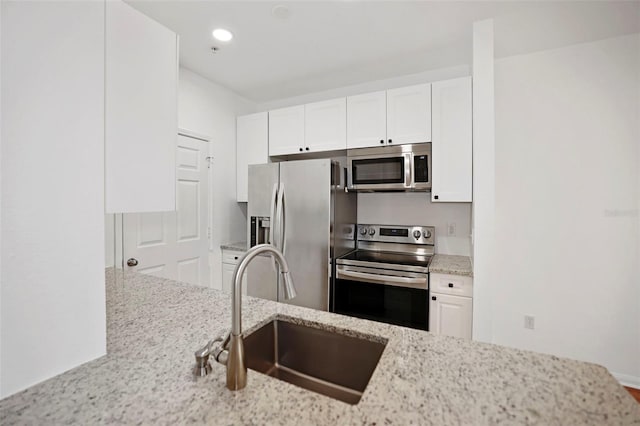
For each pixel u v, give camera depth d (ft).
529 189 7.77
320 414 1.98
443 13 6.19
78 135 2.59
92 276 2.67
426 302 7.14
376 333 3.29
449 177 7.58
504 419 1.95
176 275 8.76
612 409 2.05
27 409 2.02
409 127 8.04
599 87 7.15
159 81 3.38
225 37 7.18
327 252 8.09
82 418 1.94
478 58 6.42
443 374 2.48
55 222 2.42
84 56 2.64
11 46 2.16
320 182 8.18
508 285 8.00
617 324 7.06
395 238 9.61
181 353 2.79
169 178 3.49
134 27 3.12
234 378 2.22
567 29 6.66
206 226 9.74
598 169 7.18
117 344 2.97
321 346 3.56
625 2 5.71
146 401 2.10
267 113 10.24
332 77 9.46
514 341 7.95
